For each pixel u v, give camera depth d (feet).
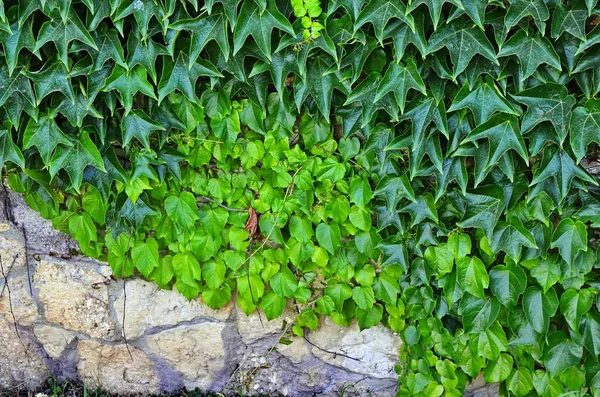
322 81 5.80
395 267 6.64
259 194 6.48
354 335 7.09
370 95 5.70
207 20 5.48
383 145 6.01
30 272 7.01
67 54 5.57
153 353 7.30
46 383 7.57
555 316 6.56
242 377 7.38
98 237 6.77
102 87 5.73
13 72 5.65
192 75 5.73
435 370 6.82
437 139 5.79
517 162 5.87
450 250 6.25
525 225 6.06
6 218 6.81
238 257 6.66
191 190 6.58
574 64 5.37
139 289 7.02
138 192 6.26
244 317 7.06
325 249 6.51
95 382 7.54
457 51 5.34
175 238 6.64
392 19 5.35
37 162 6.24
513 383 6.68
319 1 5.47
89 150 5.90
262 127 6.13
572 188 5.90
